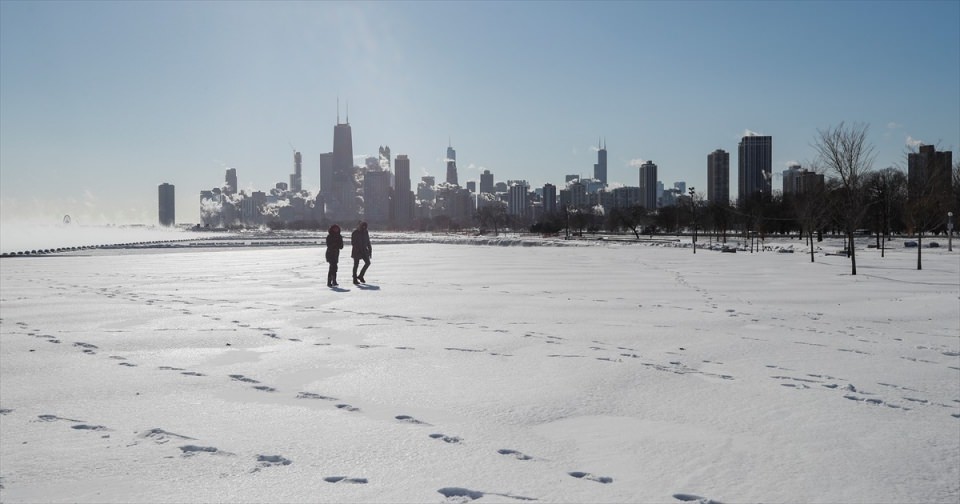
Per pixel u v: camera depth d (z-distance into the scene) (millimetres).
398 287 23344
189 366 9930
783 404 7789
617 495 5105
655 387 8617
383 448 6203
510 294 20719
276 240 123750
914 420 7145
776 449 6199
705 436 6590
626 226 156250
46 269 36625
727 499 5035
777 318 15164
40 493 5168
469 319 15070
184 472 5602
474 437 6547
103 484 5348
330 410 7512
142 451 6129
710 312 16219
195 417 7215
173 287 23859
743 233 100812
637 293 20984
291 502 4977
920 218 68625
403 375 9312
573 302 18453
